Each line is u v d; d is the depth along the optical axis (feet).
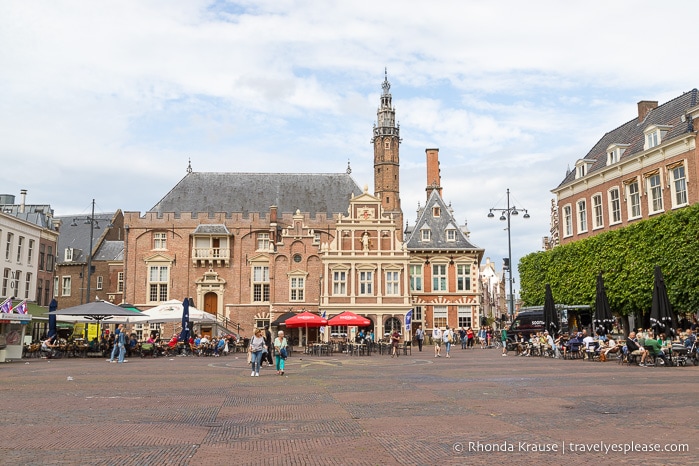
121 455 32.24
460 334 193.57
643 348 95.09
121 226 296.10
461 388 63.21
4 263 176.14
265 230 223.30
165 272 220.64
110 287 258.98
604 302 118.52
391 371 88.84
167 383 71.82
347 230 210.38
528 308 170.81
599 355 109.60
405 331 202.59
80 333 210.18
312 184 243.19
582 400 52.19
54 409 49.65
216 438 37.01
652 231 135.74
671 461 29.86
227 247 220.84
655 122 160.45
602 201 170.81
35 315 176.24
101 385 69.41
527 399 53.47
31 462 30.63
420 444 34.58
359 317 156.97
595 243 157.28
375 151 347.97
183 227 222.48
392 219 211.41
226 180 242.17
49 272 209.26
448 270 225.35
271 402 53.88
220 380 75.82
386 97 350.84
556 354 120.06
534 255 190.29
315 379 76.43
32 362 117.80
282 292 217.36
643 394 55.72
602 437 35.91
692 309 126.52
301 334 210.18
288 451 33.14
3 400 55.42
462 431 38.40
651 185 151.53
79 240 282.77
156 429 40.16
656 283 101.35
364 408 49.32
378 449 33.37
